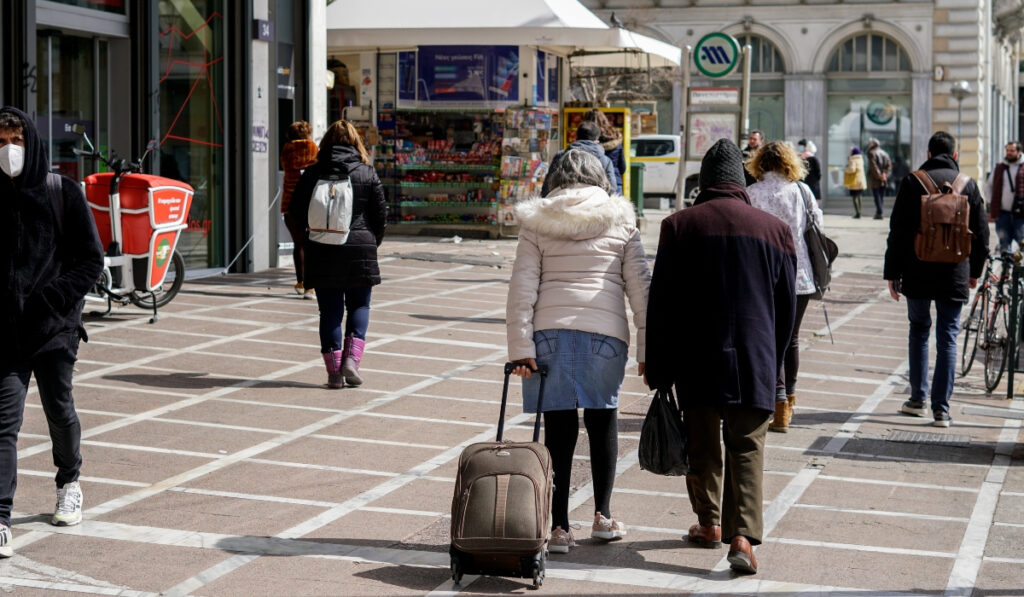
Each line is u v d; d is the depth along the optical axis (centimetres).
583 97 5084
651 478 1048
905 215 1276
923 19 5925
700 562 828
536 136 3316
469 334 1750
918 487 1035
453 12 3162
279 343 1623
